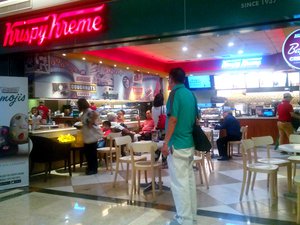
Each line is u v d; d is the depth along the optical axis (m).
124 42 4.75
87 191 4.89
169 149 3.36
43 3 5.19
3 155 5.04
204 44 8.66
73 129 6.72
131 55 9.79
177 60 11.61
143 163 4.72
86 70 8.37
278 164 4.48
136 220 3.61
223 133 7.83
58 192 4.85
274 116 9.79
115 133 6.39
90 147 6.13
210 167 6.44
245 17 3.75
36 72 6.93
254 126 9.77
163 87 12.36
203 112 10.88
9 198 4.57
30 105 8.48
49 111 8.28
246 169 4.36
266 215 3.68
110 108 9.78
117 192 4.80
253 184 4.77
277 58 10.43
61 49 5.17
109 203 4.26
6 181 5.05
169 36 4.43
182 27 4.11
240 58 11.00
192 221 3.30
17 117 5.20
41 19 5.21
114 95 9.45
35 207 4.14
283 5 3.55
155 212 3.87
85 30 4.80
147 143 4.39
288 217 3.61
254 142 4.65
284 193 4.55
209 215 3.71
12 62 5.96
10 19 5.61
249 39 8.12
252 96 11.98
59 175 6.06
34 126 6.38
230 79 11.49
